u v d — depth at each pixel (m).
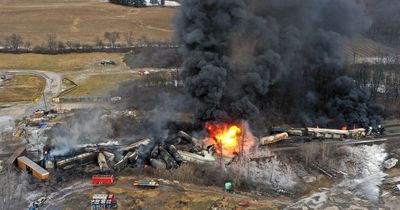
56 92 184.25
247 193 103.00
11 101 173.12
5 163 114.25
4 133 138.12
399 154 125.38
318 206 98.88
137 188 103.44
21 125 145.38
